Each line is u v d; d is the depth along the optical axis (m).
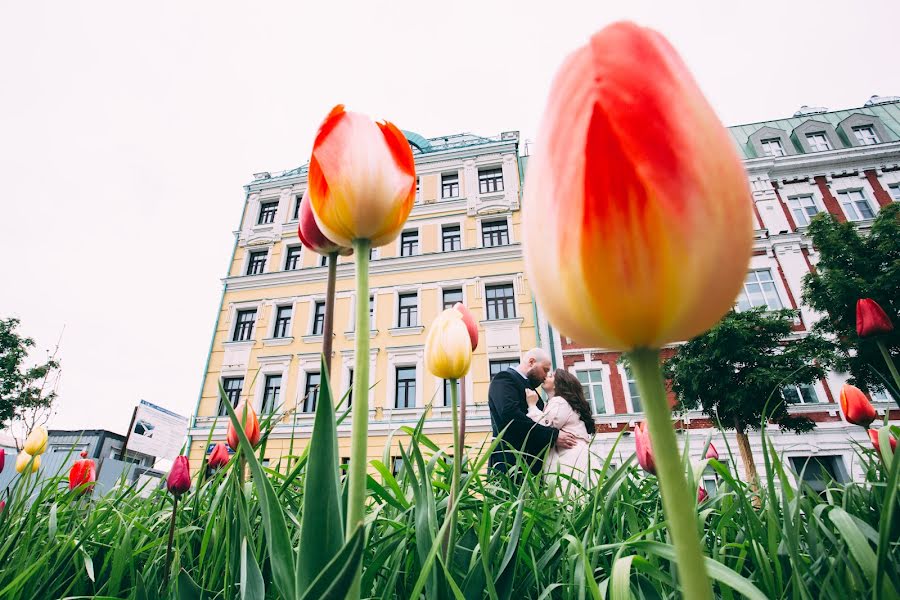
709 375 8.02
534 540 1.00
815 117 17.56
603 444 11.05
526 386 2.47
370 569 0.74
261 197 17.89
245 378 13.56
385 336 13.47
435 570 0.61
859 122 16.20
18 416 11.81
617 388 11.77
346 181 0.49
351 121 0.52
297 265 16.09
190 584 0.71
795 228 13.77
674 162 0.25
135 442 4.07
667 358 9.07
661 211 0.24
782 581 0.73
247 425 1.04
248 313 15.30
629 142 0.25
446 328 0.79
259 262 16.58
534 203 0.30
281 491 1.05
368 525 0.82
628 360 0.26
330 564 0.35
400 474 1.40
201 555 0.96
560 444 2.25
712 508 1.05
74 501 1.64
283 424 12.24
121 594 0.95
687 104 0.26
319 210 0.51
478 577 0.67
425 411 1.01
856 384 7.75
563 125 0.28
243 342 14.27
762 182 14.62
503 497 1.46
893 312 7.46
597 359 12.16
